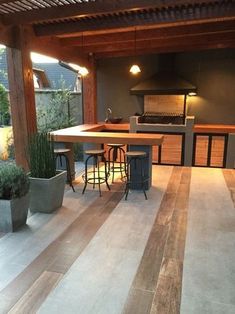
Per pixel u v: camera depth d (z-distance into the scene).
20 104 4.14
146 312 1.82
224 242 2.71
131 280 2.13
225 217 3.28
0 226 2.89
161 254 2.49
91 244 2.66
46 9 3.41
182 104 6.75
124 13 3.87
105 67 7.07
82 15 3.32
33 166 3.35
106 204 3.68
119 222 3.13
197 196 4.01
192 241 2.72
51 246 2.61
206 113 6.62
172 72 6.59
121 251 2.53
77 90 8.11
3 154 6.52
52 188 3.30
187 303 1.90
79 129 5.29
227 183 4.66
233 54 6.20
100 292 2.00
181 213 3.39
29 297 1.95
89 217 3.26
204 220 3.20
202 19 3.69
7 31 3.79
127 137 4.13
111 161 5.85
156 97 6.87
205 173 5.34
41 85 9.36
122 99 7.14
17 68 4.04
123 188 4.38
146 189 4.32
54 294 1.98
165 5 3.04
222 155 5.94
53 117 7.03
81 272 2.23
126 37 5.09
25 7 3.37
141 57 6.77
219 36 5.29
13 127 4.26
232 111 6.46
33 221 3.14
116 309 1.84
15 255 2.46
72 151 4.76
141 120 6.56
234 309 1.85
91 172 5.27
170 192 4.19
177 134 6.04
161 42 5.66
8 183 2.83
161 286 2.06
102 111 7.36
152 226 3.04
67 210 3.46
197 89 6.55
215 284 2.09
